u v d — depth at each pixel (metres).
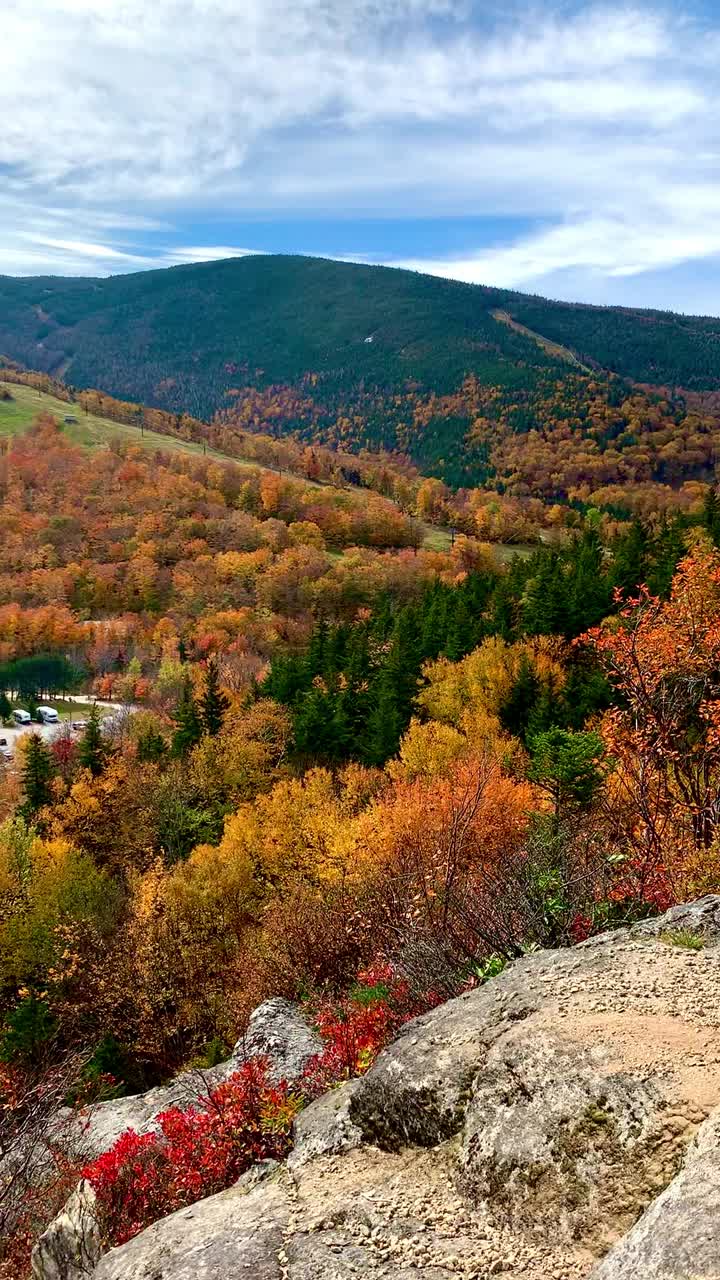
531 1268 4.67
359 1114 6.73
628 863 12.45
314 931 20.75
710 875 10.79
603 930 10.20
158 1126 12.17
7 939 39.41
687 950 6.94
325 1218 5.66
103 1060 29.61
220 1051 26.66
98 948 38.69
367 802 42.00
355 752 54.97
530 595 63.25
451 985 9.90
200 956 35.56
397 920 13.52
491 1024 6.53
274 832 39.09
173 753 61.56
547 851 12.32
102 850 53.84
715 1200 3.98
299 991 17.12
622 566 58.41
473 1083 5.96
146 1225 7.56
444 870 13.88
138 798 55.00
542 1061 5.70
